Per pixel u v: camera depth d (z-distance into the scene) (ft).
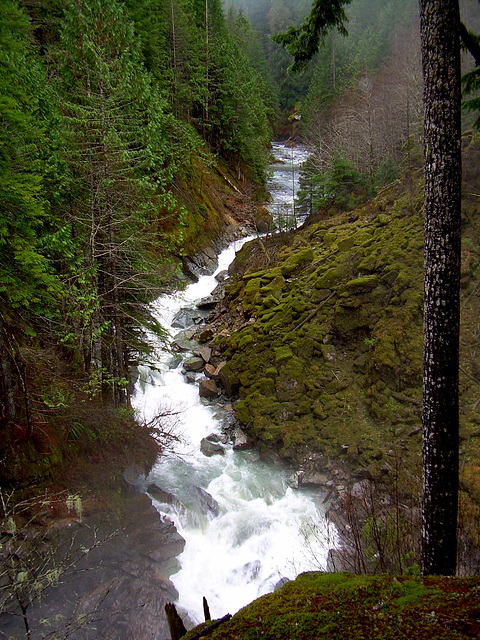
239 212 103.09
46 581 22.68
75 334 30.81
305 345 47.42
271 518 33.01
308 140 129.29
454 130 13.01
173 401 48.39
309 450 39.11
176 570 28.22
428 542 14.34
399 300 44.70
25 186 21.48
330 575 7.70
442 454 13.89
